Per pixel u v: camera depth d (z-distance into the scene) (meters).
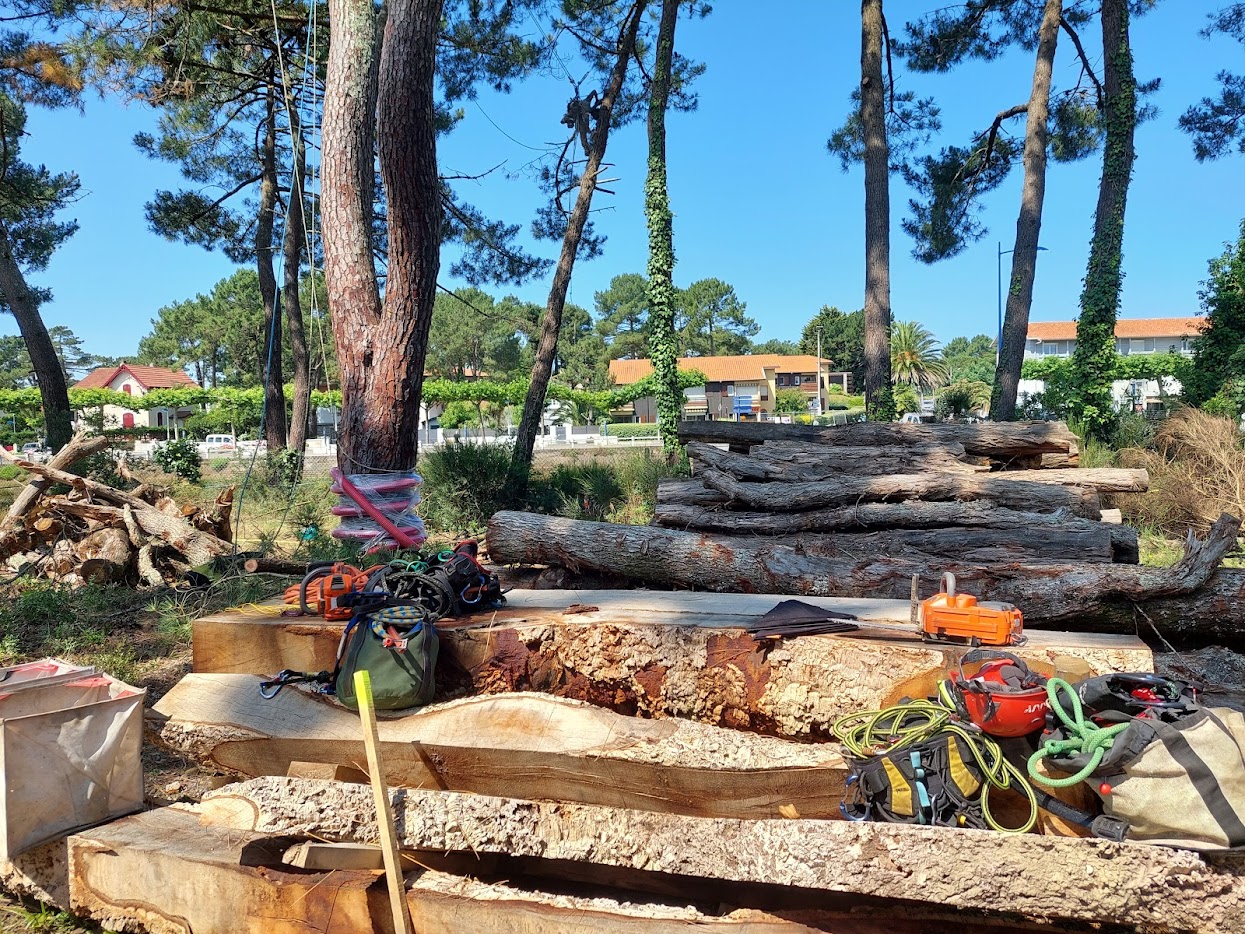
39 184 19.62
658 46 15.70
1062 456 8.12
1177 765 2.27
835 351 94.69
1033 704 2.49
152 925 3.07
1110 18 16.69
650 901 3.12
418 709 3.30
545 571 6.30
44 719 3.19
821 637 3.16
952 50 20.44
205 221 21.20
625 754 2.96
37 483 9.13
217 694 3.55
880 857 2.49
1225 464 10.73
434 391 52.38
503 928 2.73
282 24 16.70
